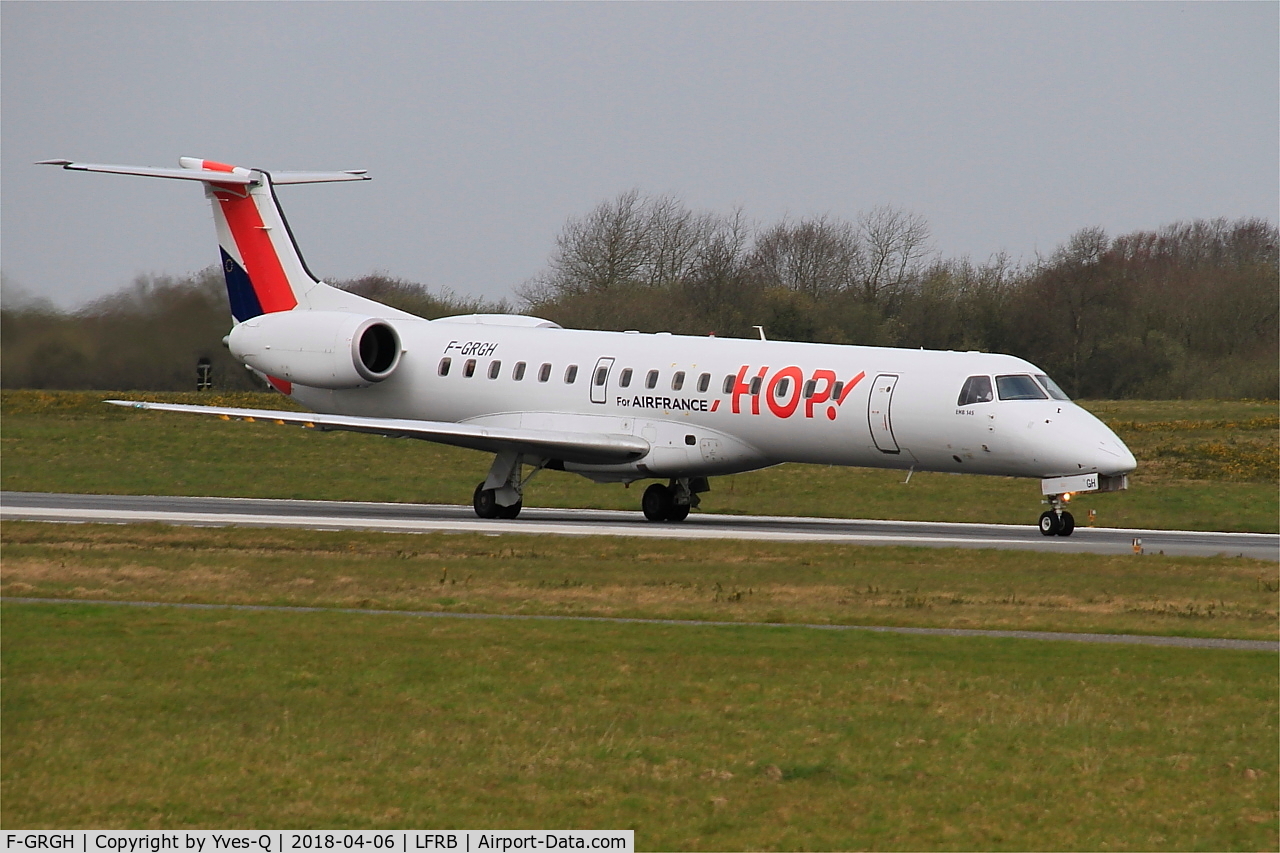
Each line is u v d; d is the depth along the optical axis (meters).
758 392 120.38
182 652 59.88
